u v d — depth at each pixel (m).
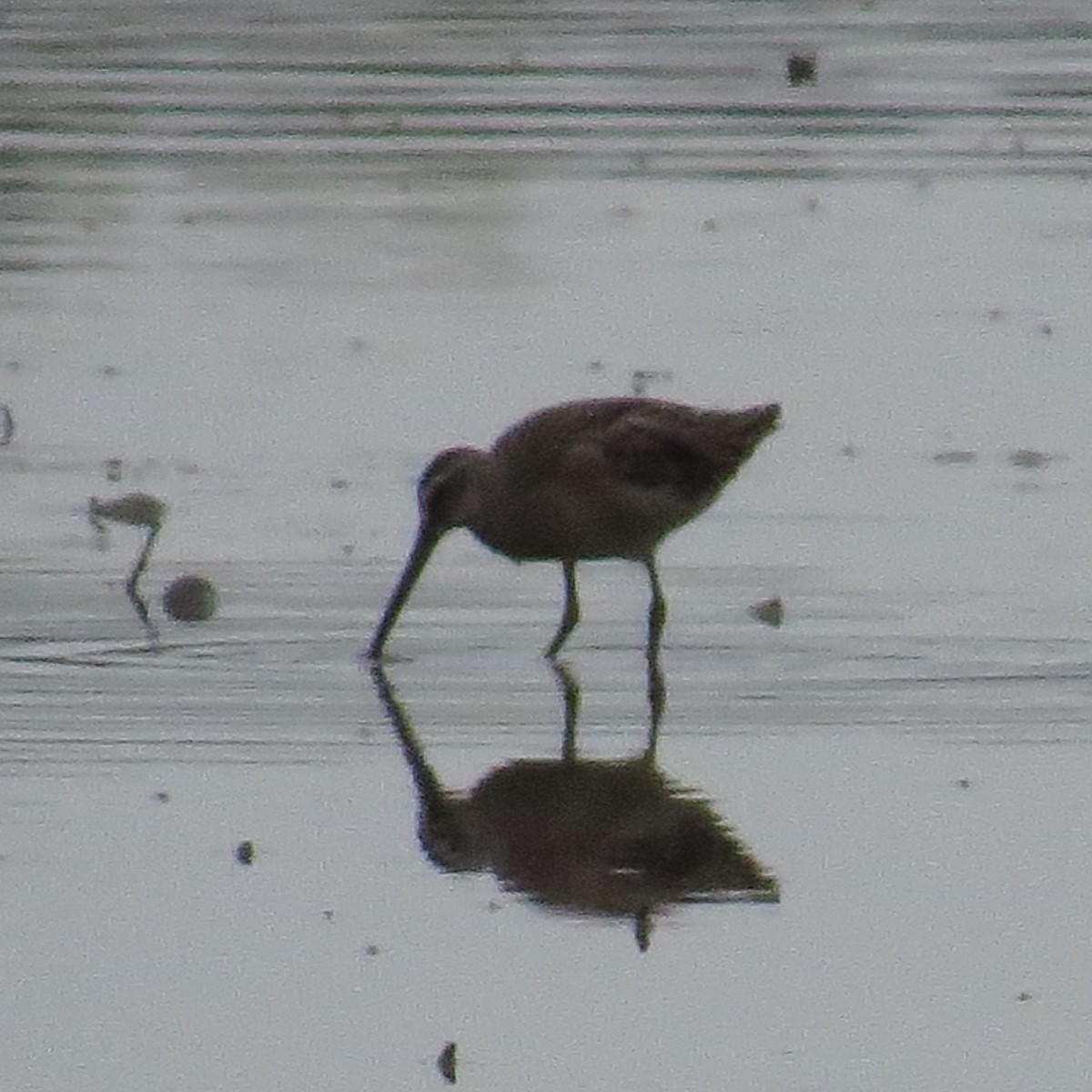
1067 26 26.97
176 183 21.88
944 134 23.09
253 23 27.16
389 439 16.44
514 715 12.84
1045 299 18.81
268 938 10.66
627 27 27.03
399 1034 9.94
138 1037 9.90
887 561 14.69
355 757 12.30
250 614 14.07
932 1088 9.51
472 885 11.12
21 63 25.47
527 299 18.86
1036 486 15.70
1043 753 12.30
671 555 14.95
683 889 11.09
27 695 12.92
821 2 27.97
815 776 12.11
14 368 17.56
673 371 17.47
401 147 22.91
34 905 10.87
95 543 14.91
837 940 10.64
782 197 21.31
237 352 17.86
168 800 11.84
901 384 17.27
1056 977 10.35
